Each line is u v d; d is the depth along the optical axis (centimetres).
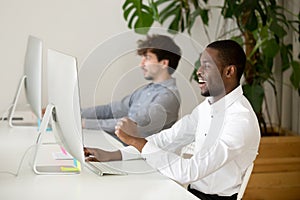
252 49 386
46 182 207
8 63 405
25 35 406
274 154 371
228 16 372
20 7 403
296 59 413
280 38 369
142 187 200
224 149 212
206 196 235
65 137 218
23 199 185
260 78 379
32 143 276
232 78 224
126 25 418
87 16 412
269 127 409
